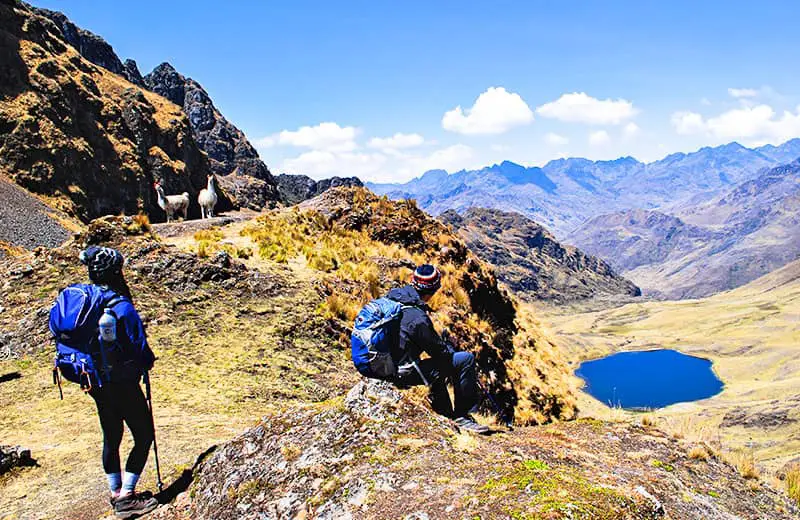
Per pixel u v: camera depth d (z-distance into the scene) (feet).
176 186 371.35
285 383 37.73
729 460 21.65
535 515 11.81
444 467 15.10
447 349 20.53
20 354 38.83
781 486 20.31
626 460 20.15
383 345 19.54
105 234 54.65
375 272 64.95
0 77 264.11
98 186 281.33
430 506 13.07
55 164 253.03
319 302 52.75
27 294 46.85
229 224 84.12
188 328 44.06
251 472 17.13
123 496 17.65
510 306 83.41
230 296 50.83
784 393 636.89
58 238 175.73
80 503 19.36
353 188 89.45
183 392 33.73
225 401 33.14
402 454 15.97
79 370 16.15
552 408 60.44
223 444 19.79
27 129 248.93
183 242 64.80
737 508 17.74
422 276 20.44
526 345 73.77
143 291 48.16
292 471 16.26
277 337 44.86
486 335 61.98
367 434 16.94
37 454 24.32
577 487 13.56
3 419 28.91
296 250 67.21
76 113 300.61
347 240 75.20
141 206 313.53
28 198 206.49
